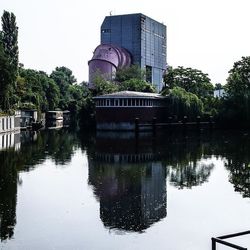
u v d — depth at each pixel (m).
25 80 167.88
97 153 71.38
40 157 65.88
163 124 118.50
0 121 111.12
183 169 54.69
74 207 35.28
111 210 34.47
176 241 27.66
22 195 39.50
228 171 53.03
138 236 28.50
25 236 28.20
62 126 164.50
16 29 132.50
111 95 121.19
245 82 139.12
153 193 40.59
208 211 34.28
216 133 119.56
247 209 34.81
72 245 26.80
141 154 69.94
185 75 162.00
